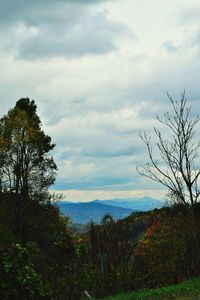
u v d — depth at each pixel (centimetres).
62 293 2298
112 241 2584
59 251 4116
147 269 2661
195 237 2359
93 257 2520
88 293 2364
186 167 2050
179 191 2072
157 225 3000
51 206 4391
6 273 1000
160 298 1675
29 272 1017
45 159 4472
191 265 2664
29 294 1011
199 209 2212
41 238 4228
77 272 2473
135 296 1800
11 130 4388
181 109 2053
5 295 991
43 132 4541
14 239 3338
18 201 4297
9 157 4344
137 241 2742
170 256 2731
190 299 1586
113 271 2516
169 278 2748
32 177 4378
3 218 4088
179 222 2816
